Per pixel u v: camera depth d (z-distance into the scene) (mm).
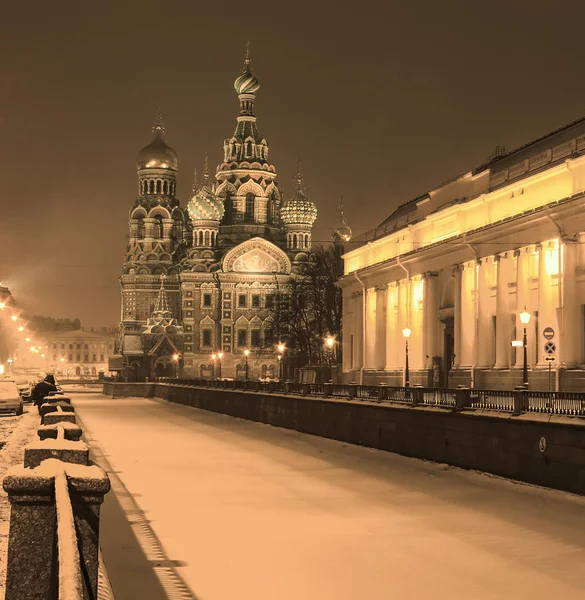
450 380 61906
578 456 28766
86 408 97250
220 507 28984
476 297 59250
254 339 181125
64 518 7527
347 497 31344
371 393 47656
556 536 24500
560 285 48781
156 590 18391
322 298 130750
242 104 195125
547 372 49219
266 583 19469
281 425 62000
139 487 33312
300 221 187125
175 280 196875
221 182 190875
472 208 61750
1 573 13602
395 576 20344
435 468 37125
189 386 102125
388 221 87688
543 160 53594
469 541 24078
